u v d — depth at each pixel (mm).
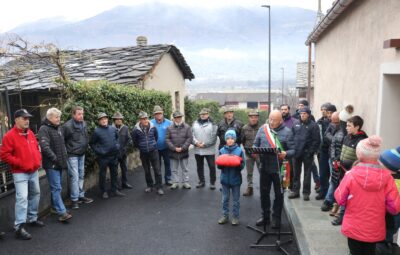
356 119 5227
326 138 6449
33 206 5750
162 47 15422
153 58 14062
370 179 3572
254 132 7574
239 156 5898
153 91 12250
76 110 6566
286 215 6395
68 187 7215
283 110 7492
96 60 14625
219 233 5656
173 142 8086
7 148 5121
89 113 7570
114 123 8062
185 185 8219
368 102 5949
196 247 5176
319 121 7215
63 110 7148
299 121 6797
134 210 6703
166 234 5629
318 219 5816
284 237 5457
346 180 3723
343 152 5398
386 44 4723
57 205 6016
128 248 5148
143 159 7836
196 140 8016
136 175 9609
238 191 5938
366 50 6094
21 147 5227
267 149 5188
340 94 7996
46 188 6473
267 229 5750
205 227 5902
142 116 7676
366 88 6070
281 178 5188
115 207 6859
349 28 7238
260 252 4996
